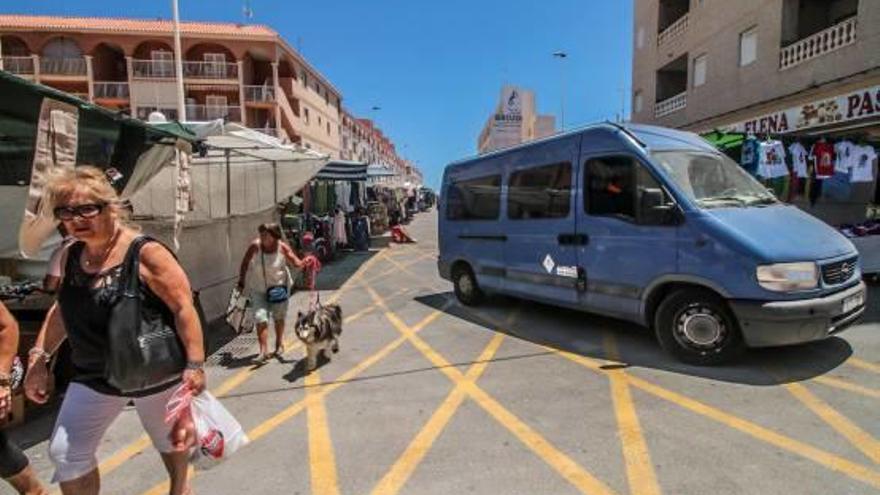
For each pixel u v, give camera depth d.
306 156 11.28
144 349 2.55
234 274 9.32
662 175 5.95
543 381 5.48
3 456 2.91
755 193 6.30
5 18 41.06
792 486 3.39
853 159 9.90
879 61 11.84
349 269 15.26
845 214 11.02
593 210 6.73
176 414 2.60
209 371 6.27
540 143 7.69
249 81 43.25
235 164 10.64
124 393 2.62
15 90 4.14
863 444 3.89
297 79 46.00
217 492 3.58
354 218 20.34
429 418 4.68
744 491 3.35
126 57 41.56
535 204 7.73
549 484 3.54
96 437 2.68
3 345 2.73
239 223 9.62
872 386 4.92
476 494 3.45
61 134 4.52
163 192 8.20
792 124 14.45
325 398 5.28
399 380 5.72
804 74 14.24
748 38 16.98
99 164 5.04
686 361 5.75
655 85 24.05
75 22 41.56
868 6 12.12
